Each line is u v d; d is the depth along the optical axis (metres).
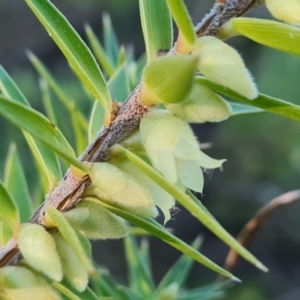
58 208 0.16
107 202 0.16
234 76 0.15
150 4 0.16
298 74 0.53
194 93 0.15
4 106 0.15
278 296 0.64
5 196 0.16
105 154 0.15
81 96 0.48
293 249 0.67
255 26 0.15
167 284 0.21
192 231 0.69
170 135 0.15
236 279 0.15
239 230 0.66
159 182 0.14
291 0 0.15
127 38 0.72
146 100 0.15
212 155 0.64
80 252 0.15
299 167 0.60
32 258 0.15
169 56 0.14
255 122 0.59
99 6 0.71
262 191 0.63
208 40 0.15
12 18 0.75
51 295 0.16
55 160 0.16
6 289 0.16
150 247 0.69
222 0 0.15
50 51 0.74
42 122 0.15
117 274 0.63
